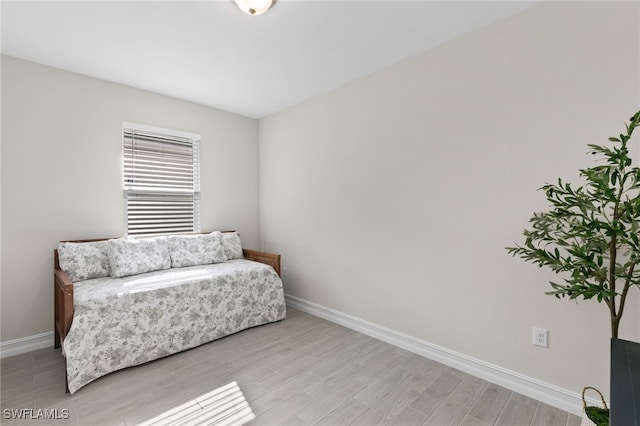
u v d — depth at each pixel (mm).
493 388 1963
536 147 1844
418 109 2420
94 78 2824
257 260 3529
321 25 2053
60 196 2654
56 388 1955
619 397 807
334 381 2045
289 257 3711
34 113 2527
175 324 2434
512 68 1934
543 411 1735
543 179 1820
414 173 2451
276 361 2322
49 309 2594
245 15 1940
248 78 2867
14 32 2109
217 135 3719
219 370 2189
